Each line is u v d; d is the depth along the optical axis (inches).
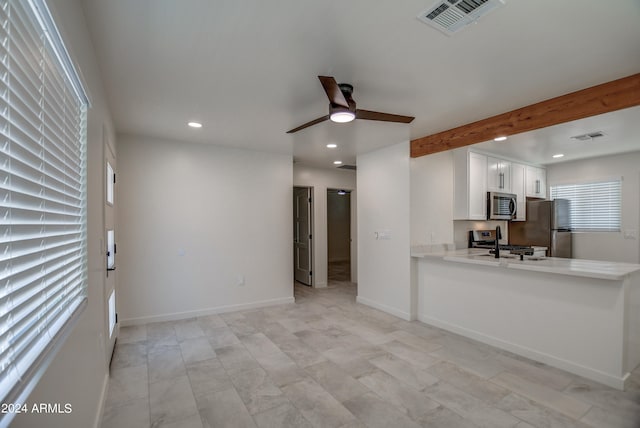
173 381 103.5
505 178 202.8
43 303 45.3
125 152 156.7
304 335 144.5
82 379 62.6
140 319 158.7
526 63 88.1
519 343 123.9
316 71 92.7
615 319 99.4
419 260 167.8
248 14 67.1
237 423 82.7
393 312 175.9
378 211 187.9
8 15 34.9
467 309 143.6
